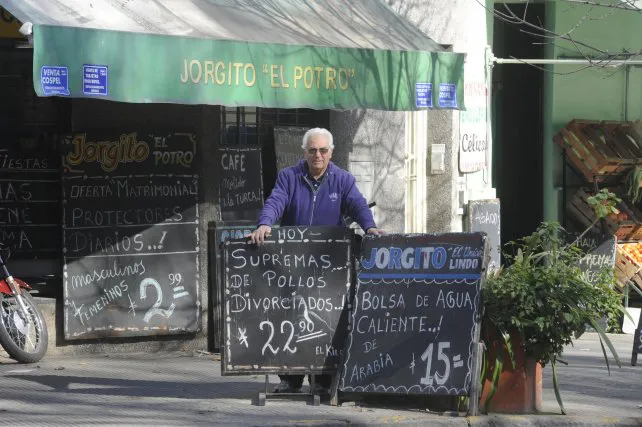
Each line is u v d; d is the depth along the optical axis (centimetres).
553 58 2391
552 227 1164
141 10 1322
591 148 2297
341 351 1131
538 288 1112
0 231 1475
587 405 1218
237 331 1130
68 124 1493
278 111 1683
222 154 1567
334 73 1441
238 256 1139
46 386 1244
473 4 2086
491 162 2303
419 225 2059
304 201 1166
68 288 1477
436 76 1600
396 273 1128
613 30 2430
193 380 1305
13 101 1480
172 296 1516
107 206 1495
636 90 2462
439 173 2080
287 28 1471
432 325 1105
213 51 1301
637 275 2225
